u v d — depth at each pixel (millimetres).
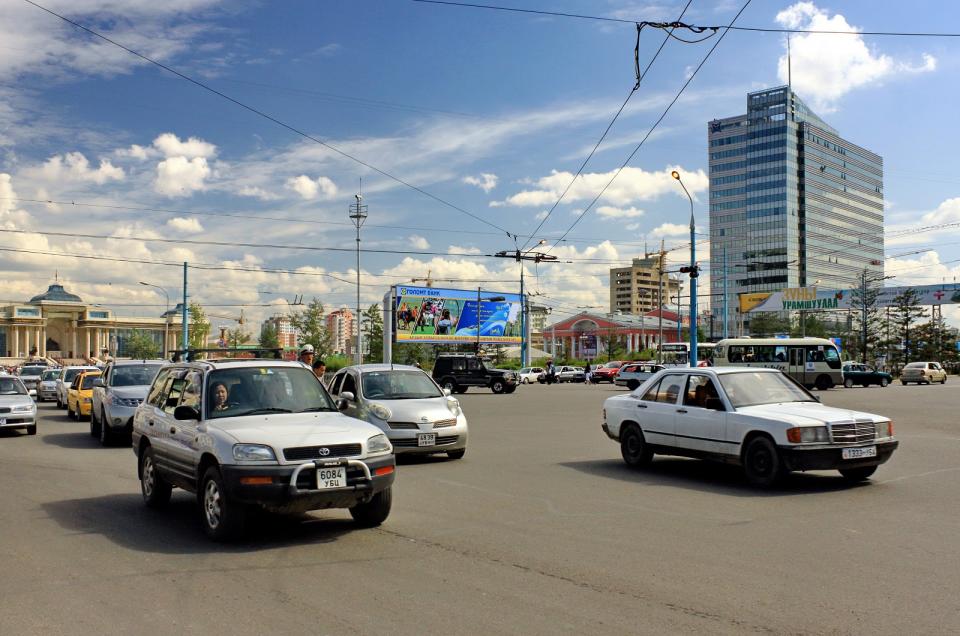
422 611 5012
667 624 4723
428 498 9375
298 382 8453
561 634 4555
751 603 5133
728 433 10484
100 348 135000
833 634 4539
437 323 62000
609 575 5848
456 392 42281
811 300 71000
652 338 114750
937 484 10195
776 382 11344
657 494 9594
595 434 17844
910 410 25219
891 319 71062
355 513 7699
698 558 6355
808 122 115000
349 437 7188
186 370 8641
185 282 49188
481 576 5844
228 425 7383
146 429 8969
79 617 4949
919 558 6301
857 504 8797
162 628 4723
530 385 57312
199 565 6254
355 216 49312
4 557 6570
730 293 120688
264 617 4918
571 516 8211
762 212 115125
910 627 4641
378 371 14070
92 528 7762
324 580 5770
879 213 106562
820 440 9758
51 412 26172
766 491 9773
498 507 8750
